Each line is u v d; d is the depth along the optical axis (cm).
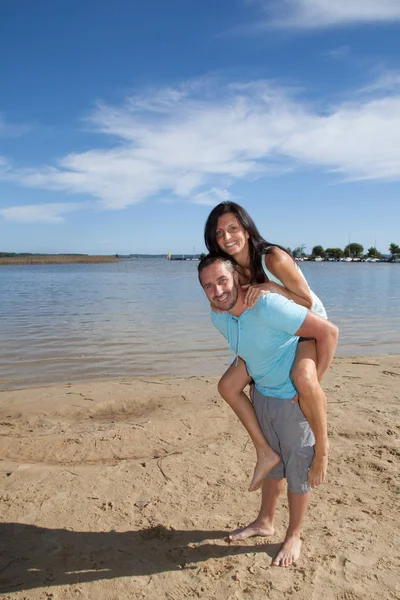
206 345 997
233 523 334
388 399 597
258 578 276
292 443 283
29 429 520
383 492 373
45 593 266
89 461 440
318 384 269
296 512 292
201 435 494
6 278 4381
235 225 297
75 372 784
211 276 273
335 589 266
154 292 2467
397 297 2164
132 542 314
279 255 289
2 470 415
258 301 267
